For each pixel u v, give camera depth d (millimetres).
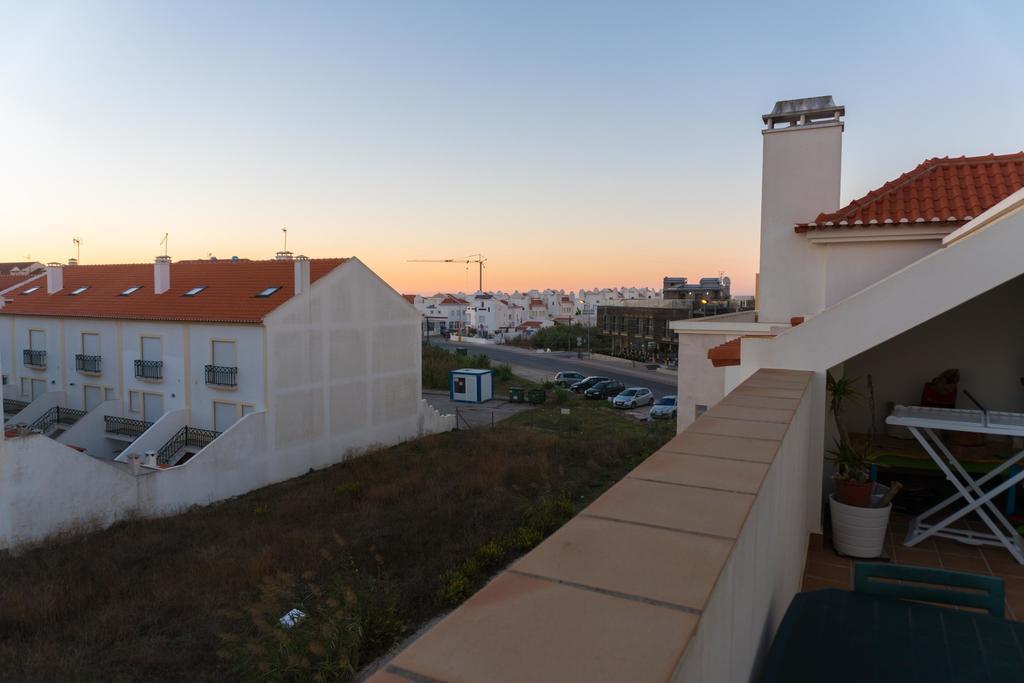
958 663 2357
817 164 10375
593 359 76688
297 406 25531
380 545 15477
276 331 24656
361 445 28828
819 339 6090
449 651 1196
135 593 13508
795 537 4527
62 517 18141
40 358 30688
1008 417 5742
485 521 17219
